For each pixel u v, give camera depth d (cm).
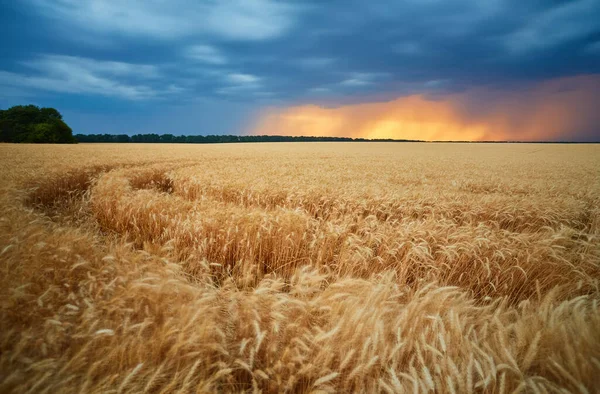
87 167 1382
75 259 295
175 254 417
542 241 425
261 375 191
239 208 607
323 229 502
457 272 424
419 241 453
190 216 543
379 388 179
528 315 229
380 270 420
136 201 627
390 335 225
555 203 816
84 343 198
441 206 762
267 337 221
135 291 235
